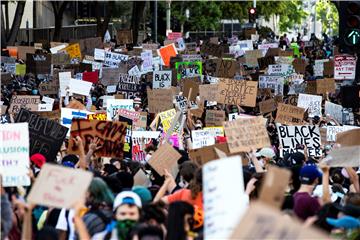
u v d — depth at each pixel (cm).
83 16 11888
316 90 3959
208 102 3531
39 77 4622
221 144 1873
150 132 2516
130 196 1401
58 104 3353
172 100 3166
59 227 1524
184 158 2016
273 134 2889
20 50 5472
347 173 1947
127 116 2745
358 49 2881
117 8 11394
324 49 7750
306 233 990
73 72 4456
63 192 1250
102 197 1459
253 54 5341
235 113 3158
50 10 11431
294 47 6944
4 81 4466
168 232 1341
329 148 2566
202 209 1509
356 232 1380
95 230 1404
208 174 1195
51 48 5384
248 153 2097
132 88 3847
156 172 1894
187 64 4338
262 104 3312
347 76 3594
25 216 1316
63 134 1919
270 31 10781
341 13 2866
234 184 1182
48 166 1258
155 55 5362
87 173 1258
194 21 12975
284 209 1558
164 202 1514
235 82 3141
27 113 1919
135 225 1336
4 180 1600
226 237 1161
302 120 2922
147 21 12175
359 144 1914
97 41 5522
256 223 993
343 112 3312
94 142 1947
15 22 7275
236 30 14738
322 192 1683
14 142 1600
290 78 4419
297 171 1658
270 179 1055
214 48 5678
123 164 1922
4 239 1344
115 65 4666
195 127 2817
